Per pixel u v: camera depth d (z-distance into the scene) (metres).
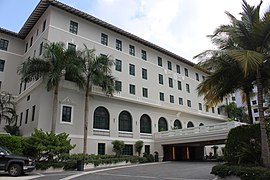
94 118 27.25
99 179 13.85
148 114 33.78
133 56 34.03
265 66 13.28
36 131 18.98
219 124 26.83
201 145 35.72
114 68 30.84
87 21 29.73
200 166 22.02
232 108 49.03
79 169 19.23
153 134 33.62
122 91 30.81
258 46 13.44
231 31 13.59
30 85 26.94
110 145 27.80
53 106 22.20
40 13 28.41
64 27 27.30
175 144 32.19
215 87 14.89
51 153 18.59
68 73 22.81
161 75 37.91
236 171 11.84
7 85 29.53
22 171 15.12
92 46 29.23
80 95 26.58
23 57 31.89
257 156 13.14
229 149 14.25
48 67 22.03
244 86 15.04
